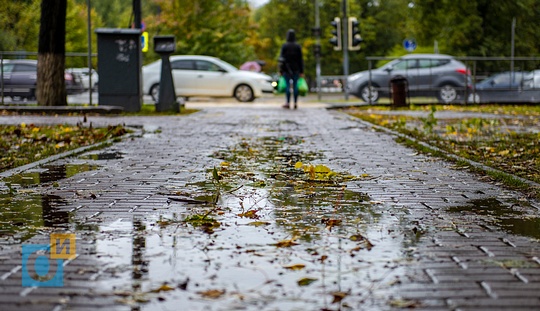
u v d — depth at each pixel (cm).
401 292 386
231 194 698
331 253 466
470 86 2975
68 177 816
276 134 1438
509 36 4931
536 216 592
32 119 1891
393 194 700
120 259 452
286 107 2631
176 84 3334
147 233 526
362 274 419
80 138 1302
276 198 676
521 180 752
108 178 809
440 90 3002
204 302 371
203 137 1361
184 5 4891
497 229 542
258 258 454
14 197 681
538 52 4928
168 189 730
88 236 516
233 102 3334
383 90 3094
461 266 436
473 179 802
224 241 500
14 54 2609
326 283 402
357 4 6912
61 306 365
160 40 2248
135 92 2261
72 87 2684
